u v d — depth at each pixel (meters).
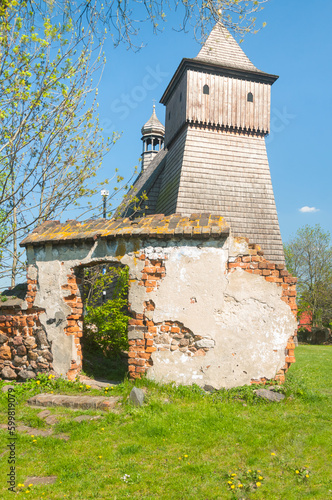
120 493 3.73
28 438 4.96
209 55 21.42
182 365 6.63
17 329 7.73
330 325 35.25
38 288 7.62
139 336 6.78
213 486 3.82
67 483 3.92
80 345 7.64
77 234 7.45
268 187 20.47
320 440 4.76
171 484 3.86
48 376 7.27
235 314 6.70
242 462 4.32
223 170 20.03
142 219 7.53
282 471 4.15
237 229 19.22
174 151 22.14
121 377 7.99
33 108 7.85
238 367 6.60
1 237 9.40
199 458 4.39
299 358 14.89
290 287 6.85
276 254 19.44
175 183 19.97
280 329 6.74
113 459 4.39
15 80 7.32
